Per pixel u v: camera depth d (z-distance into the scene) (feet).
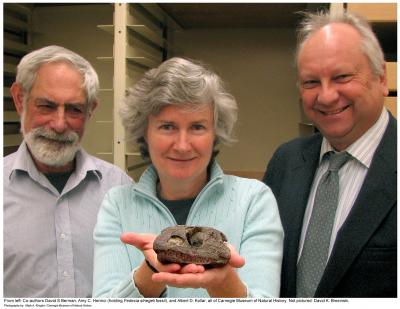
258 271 2.72
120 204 3.17
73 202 4.03
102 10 6.95
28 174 4.04
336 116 3.22
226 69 6.91
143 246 2.54
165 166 2.91
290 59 6.73
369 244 2.96
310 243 3.29
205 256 2.36
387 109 3.82
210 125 2.89
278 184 3.89
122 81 4.46
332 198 3.33
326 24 3.26
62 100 3.74
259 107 6.89
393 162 3.12
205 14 6.00
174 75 2.72
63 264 3.82
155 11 5.68
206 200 3.07
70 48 7.09
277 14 5.96
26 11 6.92
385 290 2.96
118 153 4.50
